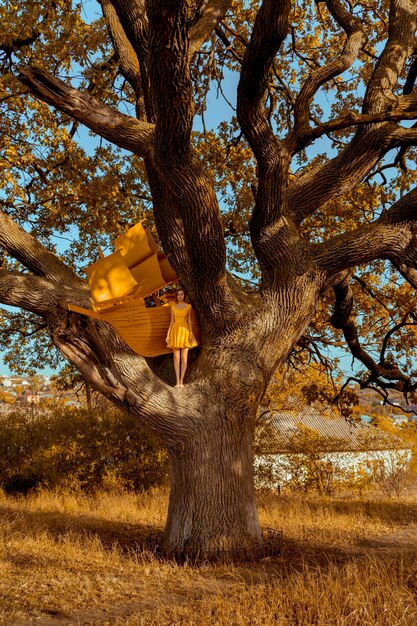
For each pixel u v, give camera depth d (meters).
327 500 15.95
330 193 10.45
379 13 15.36
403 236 9.85
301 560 8.61
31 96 13.56
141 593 6.84
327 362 17.27
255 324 9.46
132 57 11.98
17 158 13.49
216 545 8.66
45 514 12.23
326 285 10.27
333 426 27.14
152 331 9.09
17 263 16.47
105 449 15.82
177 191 8.00
